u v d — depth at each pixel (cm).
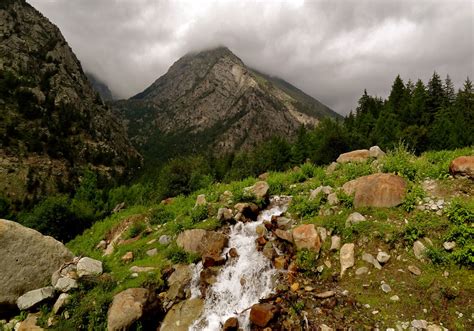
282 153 5600
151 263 1220
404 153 1330
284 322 786
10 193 8956
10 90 12562
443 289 736
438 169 1120
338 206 1126
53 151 11312
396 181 1052
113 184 10000
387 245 889
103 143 14675
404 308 736
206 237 1230
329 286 870
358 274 859
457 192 982
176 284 1073
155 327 955
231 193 1667
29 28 16600
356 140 4331
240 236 1236
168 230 1498
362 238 934
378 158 1559
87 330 897
